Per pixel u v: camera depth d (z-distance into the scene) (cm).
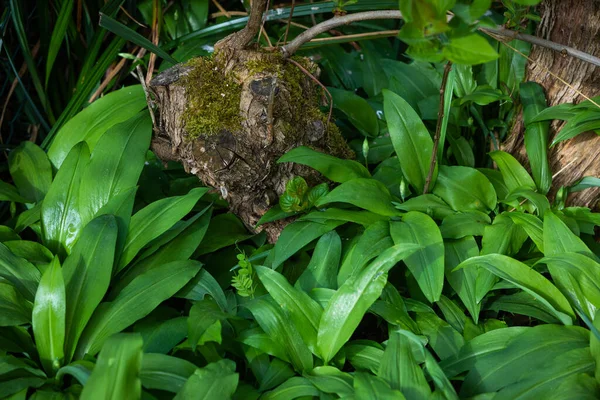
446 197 200
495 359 181
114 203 195
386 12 191
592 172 201
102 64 216
